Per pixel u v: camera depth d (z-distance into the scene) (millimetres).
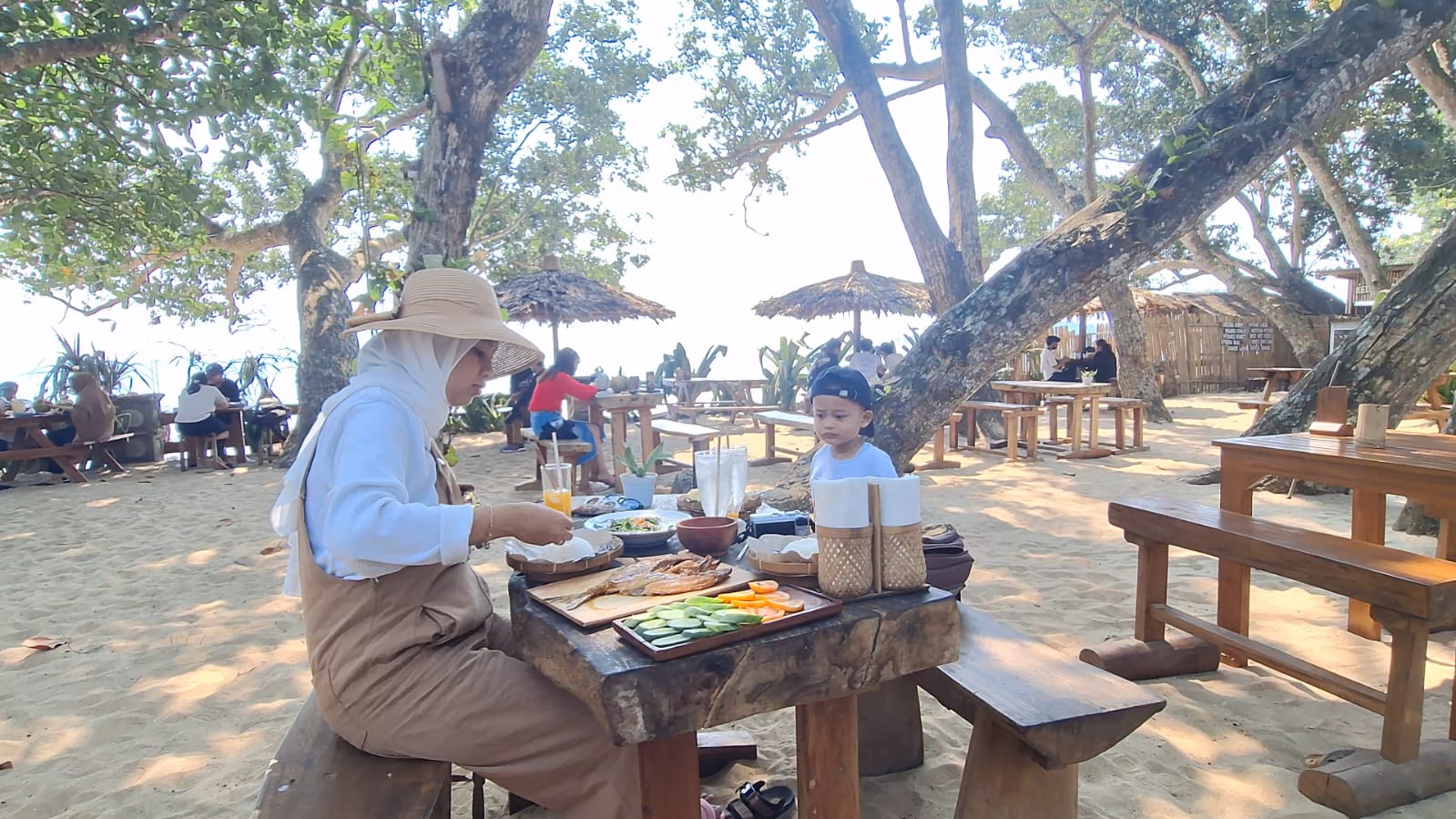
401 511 1770
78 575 5719
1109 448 10016
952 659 1765
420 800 1744
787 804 2422
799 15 14922
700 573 1923
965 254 11031
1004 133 13398
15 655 4094
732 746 2828
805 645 1584
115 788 2803
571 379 8539
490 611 2234
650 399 9555
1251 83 5887
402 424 1916
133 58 6711
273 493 9016
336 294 11461
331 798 1751
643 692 1444
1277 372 12422
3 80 6469
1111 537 5910
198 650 4156
